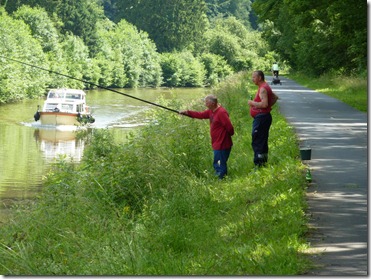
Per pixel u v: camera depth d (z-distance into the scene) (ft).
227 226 36.81
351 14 122.01
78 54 327.06
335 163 53.01
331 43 194.29
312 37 217.56
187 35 461.37
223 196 45.06
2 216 57.16
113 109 198.70
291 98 132.05
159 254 33.71
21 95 247.50
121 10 467.93
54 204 45.11
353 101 122.21
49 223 42.09
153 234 36.99
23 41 265.75
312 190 43.29
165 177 47.60
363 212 37.52
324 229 34.22
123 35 381.81
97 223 40.96
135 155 49.70
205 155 56.59
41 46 300.40
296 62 266.57
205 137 62.23
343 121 86.58
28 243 39.06
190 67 404.16
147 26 458.09
